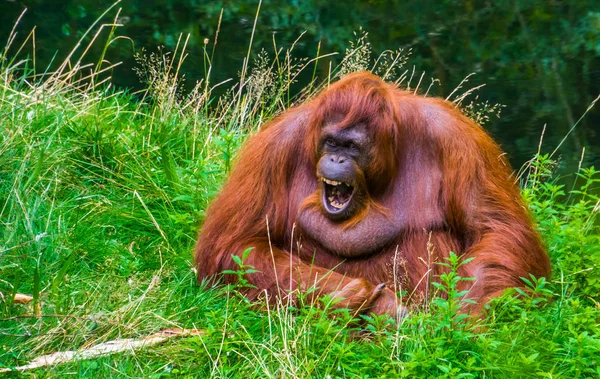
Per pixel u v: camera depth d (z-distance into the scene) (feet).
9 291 33.35
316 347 28.76
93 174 43.27
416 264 32.45
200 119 52.54
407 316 29.22
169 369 28.37
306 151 33.35
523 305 30.94
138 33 90.53
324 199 32.60
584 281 34.91
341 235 32.65
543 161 43.04
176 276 35.68
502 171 33.60
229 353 28.91
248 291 32.81
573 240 36.68
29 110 45.29
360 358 28.30
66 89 51.65
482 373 27.50
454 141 32.73
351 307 30.63
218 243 33.91
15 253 35.65
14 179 39.29
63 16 94.84
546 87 83.30
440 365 26.89
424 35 97.50
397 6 106.22
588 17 104.32
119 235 39.58
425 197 32.73
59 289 33.83
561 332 29.89
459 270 31.58
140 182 42.75
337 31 94.79
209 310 32.35
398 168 33.01
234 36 90.68
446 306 28.32
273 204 33.88
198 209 41.14
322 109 32.35
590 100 79.56
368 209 32.68
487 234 32.07
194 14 98.43
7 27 89.10
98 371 28.32
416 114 33.19
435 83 82.43
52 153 42.09
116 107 51.03
